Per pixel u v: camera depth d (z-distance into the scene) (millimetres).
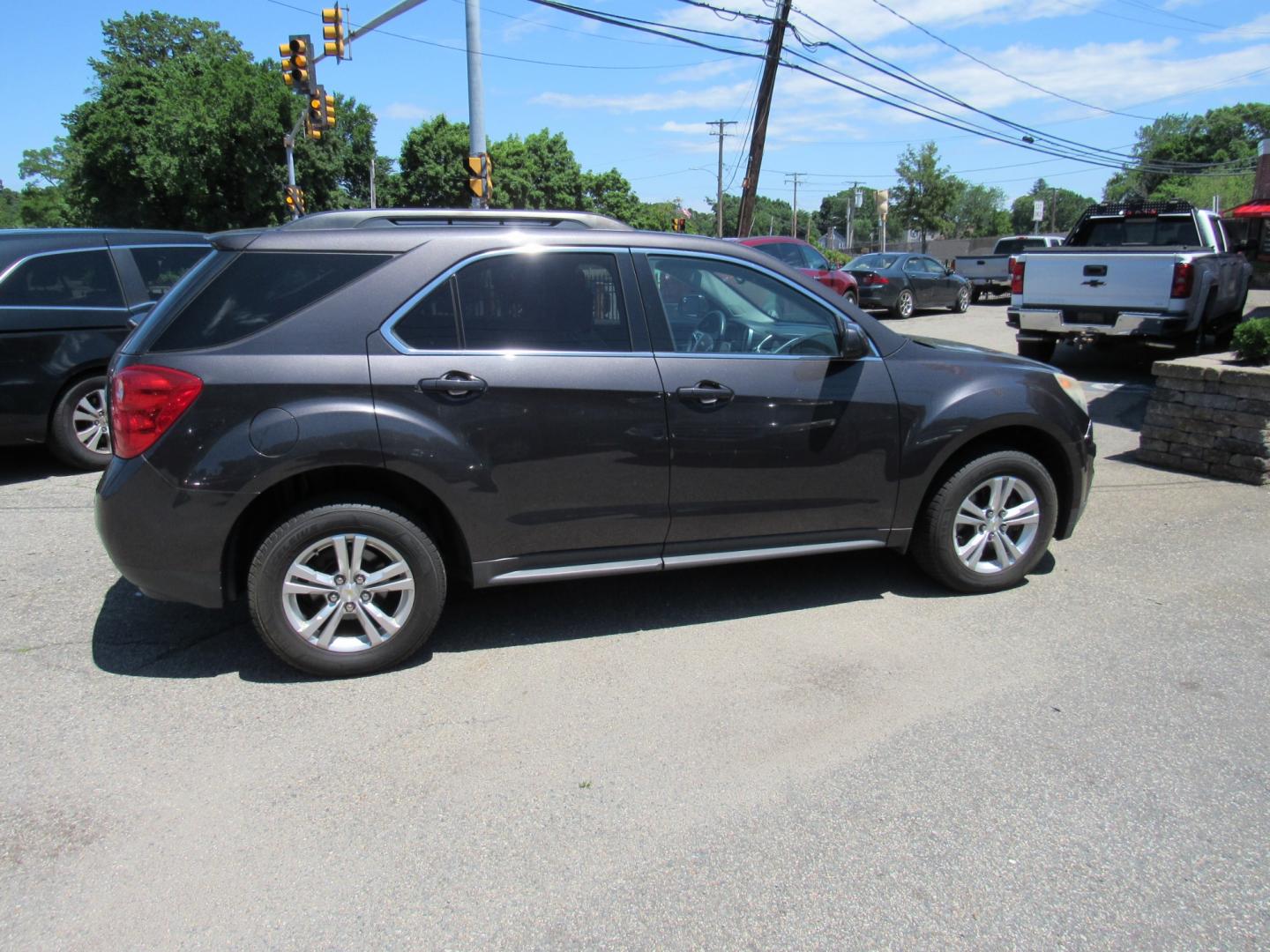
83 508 6082
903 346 4328
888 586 4664
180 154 38312
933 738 3242
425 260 3619
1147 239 11703
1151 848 2662
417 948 2301
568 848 2678
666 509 3930
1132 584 4656
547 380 3668
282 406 3414
